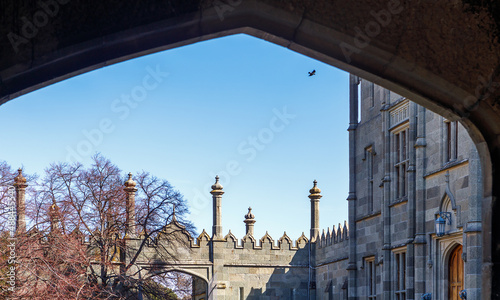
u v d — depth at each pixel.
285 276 47.88
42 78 5.62
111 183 38.84
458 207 22.41
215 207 47.50
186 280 47.94
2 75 5.36
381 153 30.42
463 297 21.08
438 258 24.12
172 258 44.53
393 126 28.31
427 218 24.91
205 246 47.00
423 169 25.34
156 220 40.06
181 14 5.66
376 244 30.58
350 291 32.91
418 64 6.18
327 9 5.94
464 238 21.47
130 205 39.78
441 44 6.16
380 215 30.12
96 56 5.70
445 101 6.48
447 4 6.09
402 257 27.44
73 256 33.56
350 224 33.34
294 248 48.19
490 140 6.62
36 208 35.09
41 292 27.69
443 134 24.00
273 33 6.07
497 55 6.19
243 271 47.50
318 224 48.72
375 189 31.09
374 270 31.00
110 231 38.59
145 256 43.09
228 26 5.92
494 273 6.58
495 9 6.14
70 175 36.97
